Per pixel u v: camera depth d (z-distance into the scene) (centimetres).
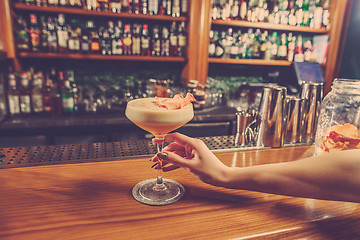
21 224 43
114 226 44
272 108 79
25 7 158
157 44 190
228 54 207
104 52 182
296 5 212
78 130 159
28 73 171
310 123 86
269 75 229
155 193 54
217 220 46
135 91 206
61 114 166
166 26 203
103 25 192
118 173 64
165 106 54
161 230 43
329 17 211
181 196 53
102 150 77
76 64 193
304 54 221
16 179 59
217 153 75
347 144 64
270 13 212
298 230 45
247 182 49
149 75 212
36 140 154
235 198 54
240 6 200
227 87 230
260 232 43
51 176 61
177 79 218
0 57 143
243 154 75
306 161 48
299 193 47
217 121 176
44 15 174
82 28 189
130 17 182
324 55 216
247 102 206
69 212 47
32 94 163
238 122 80
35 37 166
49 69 187
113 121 160
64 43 171
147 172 65
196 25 188
